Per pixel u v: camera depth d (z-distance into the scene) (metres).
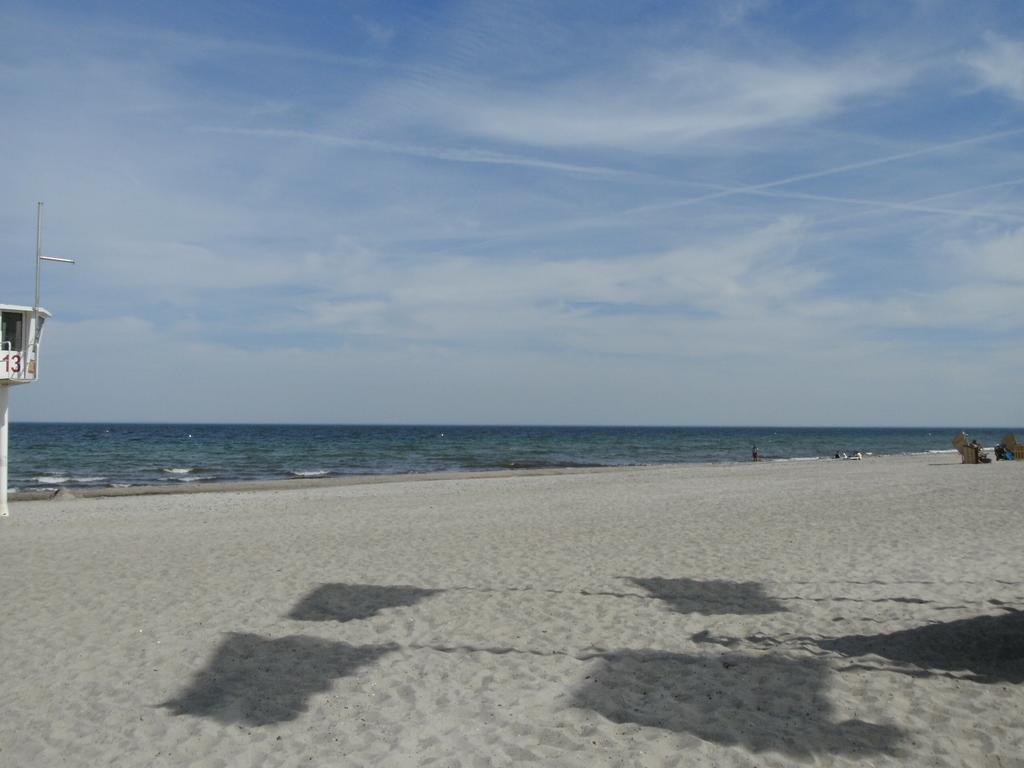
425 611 8.08
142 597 8.87
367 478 33.84
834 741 4.66
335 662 6.43
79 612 8.20
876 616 7.55
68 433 117.06
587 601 8.40
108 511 18.95
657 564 10.38
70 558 11.62
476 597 8.66
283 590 9.13
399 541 12.80
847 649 6.52
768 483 23.56
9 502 23.33
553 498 20.00
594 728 4.95
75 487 32.28
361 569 10.37
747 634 7.06
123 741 4.91
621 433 161.25
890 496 18.19
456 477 33.59
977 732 4.72
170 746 4.82
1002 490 18.84
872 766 4.33
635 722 5.03
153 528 15.20
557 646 6.80
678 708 5.24
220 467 46.59
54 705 5.57
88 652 6.79
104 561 11.30
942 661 6.10
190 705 5.52
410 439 101.38
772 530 13.17
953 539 11.89
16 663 6.52
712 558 10.73
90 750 4.79
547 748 4.68
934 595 8.32
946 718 4.95
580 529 13.80
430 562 10.82
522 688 5.73
